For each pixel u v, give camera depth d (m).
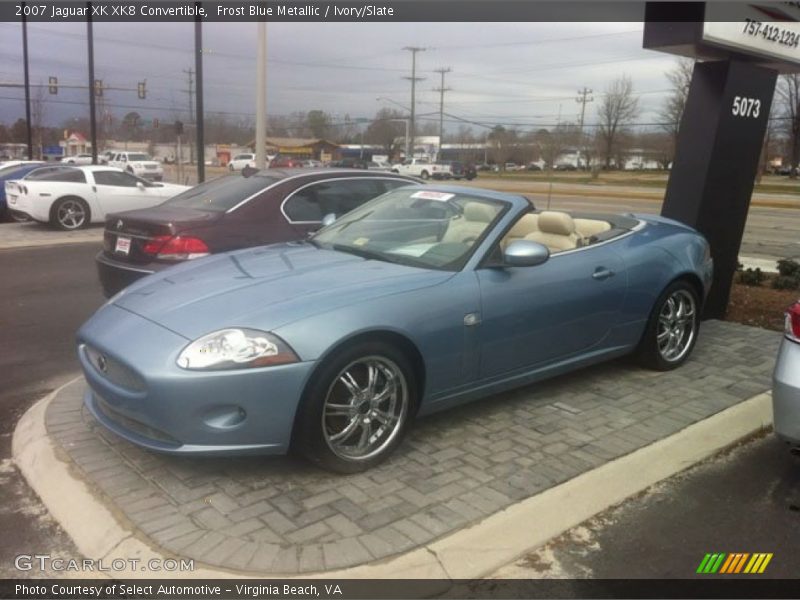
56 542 3.08
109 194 15.42
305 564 2.84
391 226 4.69
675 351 5.44
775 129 63.91
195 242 5.77
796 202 32.66
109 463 3.63
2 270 10.12
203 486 3.43
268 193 6.28
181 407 3.21
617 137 78.94
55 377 5.31
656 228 5.50
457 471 3.66
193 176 49.06
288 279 3.84
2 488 3.55
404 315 3.64
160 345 3.33
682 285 5.34
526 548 3.06
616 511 3.41
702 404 4.70
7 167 19.62
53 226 15.08
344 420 3.56
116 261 6.11
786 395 3.50
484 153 88.06
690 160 6.80
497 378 4.23
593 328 4.72
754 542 3.20
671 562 3.03
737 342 6.24
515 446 3.98
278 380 3.26
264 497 3.34
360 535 3.04
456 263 4.11
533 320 4.29
